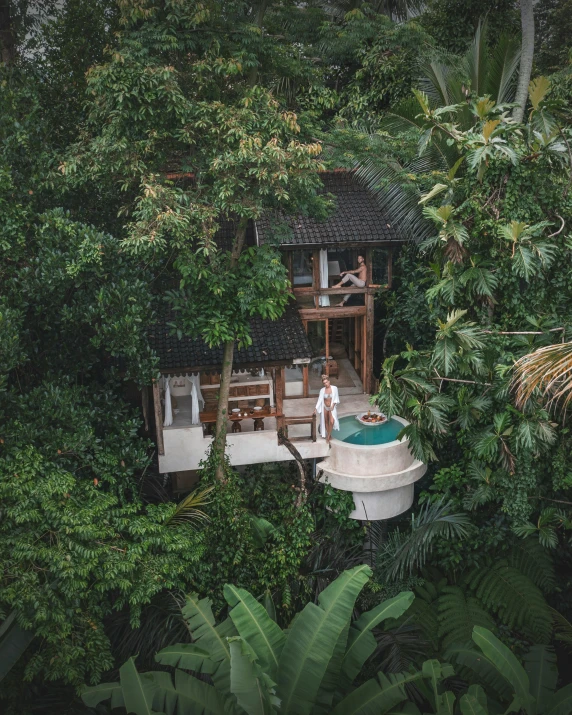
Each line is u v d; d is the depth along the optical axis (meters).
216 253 14.95
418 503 17.73
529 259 12.25
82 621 11.59
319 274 19.08
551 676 13.92
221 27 13.11
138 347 13.38
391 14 24.64
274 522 16.58
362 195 19.58
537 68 24.86
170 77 12.20
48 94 15.36
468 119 17.41
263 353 16.36
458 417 13.59
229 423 17.84
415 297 19.11
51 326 14.16
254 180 13.72
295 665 11.66
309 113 14.76
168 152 13.80
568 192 13.16
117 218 15.45
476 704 11.63
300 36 19.41
